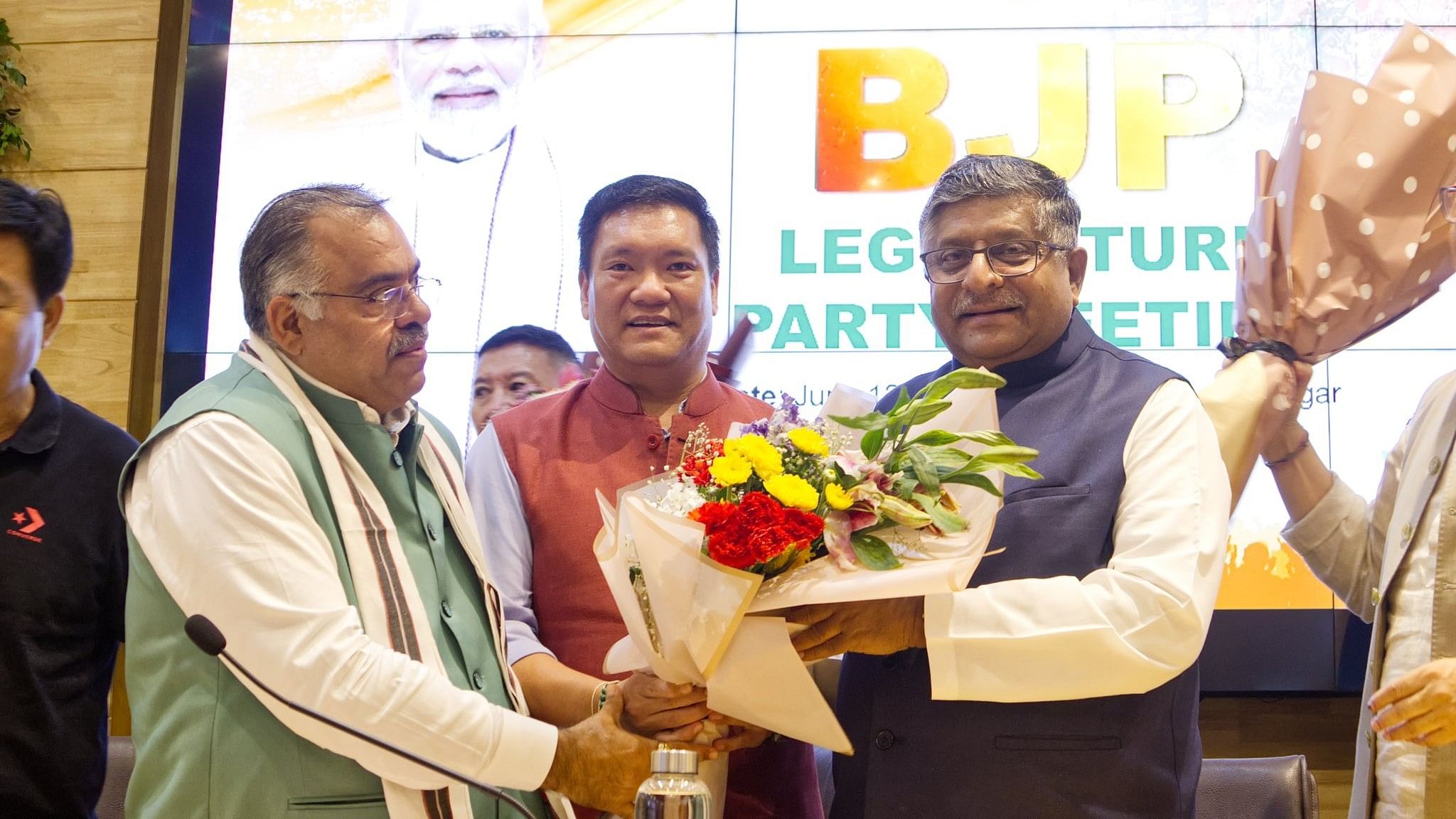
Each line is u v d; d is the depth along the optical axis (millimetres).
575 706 1670
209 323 3420
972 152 3309
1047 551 1569
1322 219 1910
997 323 1675
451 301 3361
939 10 3369
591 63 3434
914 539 1474
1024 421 1677
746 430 1585
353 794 1440
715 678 1441
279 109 3479
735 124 3379
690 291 1891
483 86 3436
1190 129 3252
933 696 1460
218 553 1419
